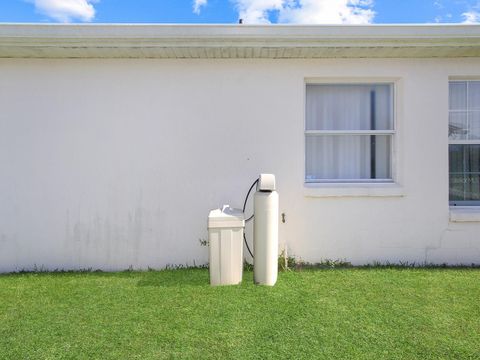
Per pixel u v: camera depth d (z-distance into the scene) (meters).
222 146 5.34
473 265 5.38
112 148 5.29
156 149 5.31
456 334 3.28
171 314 3.72
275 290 4.35
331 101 5.62
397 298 4.08
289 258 5.39
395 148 5.54
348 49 4.96
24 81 5.20
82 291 4.39
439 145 5.40
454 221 5.38
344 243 5.42
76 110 5.26
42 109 5.23
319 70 5.32
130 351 3.05
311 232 5.41
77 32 4.61
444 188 5.40
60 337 3.29
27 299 4.16
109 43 4.75
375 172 5.67
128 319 3.62
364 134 5.58
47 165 5.26
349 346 3.09
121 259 5.34
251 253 5.10
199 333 3.33
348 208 5.41
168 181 5.34
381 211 5.41
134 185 5.32
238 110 5.33
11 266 5.27
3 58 5.17
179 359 2.94
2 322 3.59
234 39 4.73
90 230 5.32
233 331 3.36
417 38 4.73
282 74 5.32
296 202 5.39
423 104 5.38
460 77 5.45
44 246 5.30
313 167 5.64
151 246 5.36
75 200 5.30
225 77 5.31
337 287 4.43
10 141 5.23
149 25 4.62
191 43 4.78
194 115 5.32
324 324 3.48
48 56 5.13
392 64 5.34
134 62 5.26
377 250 5.43
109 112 5.27
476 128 5.61
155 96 5.29
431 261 5.42
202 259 5.38
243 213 4.78
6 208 5.25
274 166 5.38
